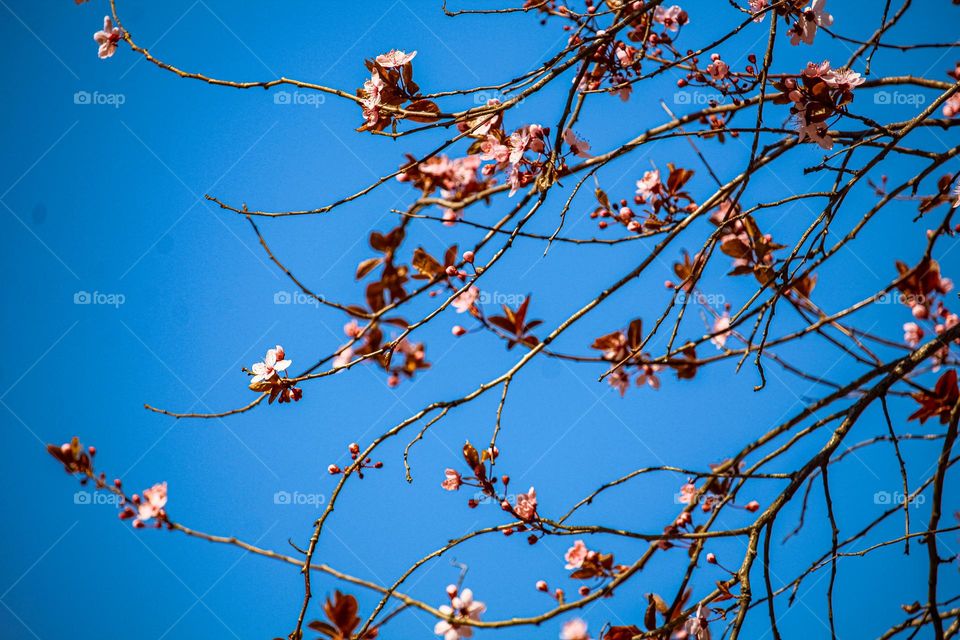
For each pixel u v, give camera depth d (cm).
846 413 168
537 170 168
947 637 167
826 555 167
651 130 167
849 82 165
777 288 165
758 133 162
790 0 167
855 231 164
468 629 166
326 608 167
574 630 165
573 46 164
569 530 166
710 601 166
